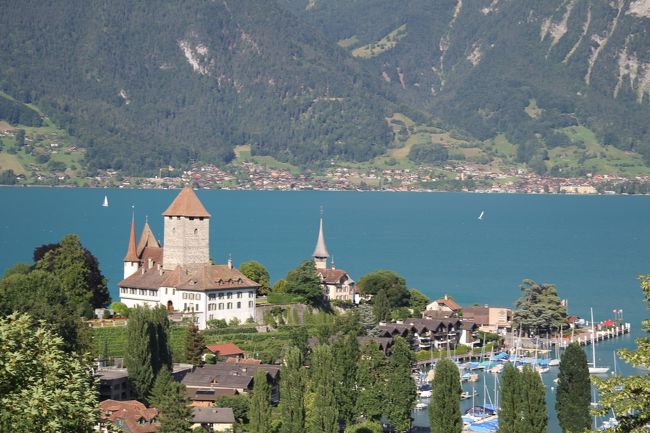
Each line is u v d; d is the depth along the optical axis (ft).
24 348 636.89
